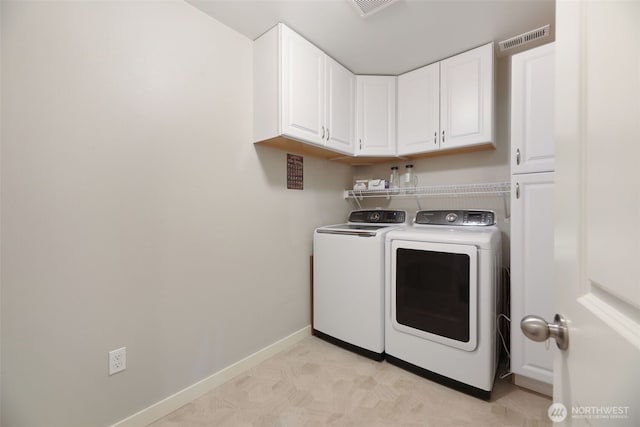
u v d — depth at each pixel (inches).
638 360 12.2
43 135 44.3
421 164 102.2
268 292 80.9
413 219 100.0
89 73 48.8
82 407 48.4
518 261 62.8
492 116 76.5
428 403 60.5
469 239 62.1
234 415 58.1
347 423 55.4
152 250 57.1
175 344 60.7
